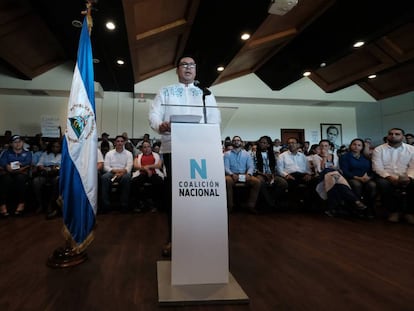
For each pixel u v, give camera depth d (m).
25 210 3.68
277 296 1.19
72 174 1.70
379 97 8.33
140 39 4.66
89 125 1.79
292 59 6.43
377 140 8.60
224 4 3.93
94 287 1.27
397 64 6.00
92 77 1.86
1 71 6.48
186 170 1.25
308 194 3.85
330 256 1.76
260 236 2.31
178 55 6.25
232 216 3.38
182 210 1.23
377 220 3.11
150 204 3.74
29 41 5.22
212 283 1.24
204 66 6.30
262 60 6.91
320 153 4.07
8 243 2.03
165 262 1.58
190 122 1.31
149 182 3.73
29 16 4.53
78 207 1.68
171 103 1.74
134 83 6.96
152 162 3.92
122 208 3.61
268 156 4.52
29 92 6.96
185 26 4.83
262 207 3.99
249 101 8.45
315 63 6.23
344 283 1.33
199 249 1.23
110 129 7.52
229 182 3.67
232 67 6.86
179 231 1.22
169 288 1.20
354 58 6.52
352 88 8.43
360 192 3.36
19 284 1.30
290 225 2.80
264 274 1.45
